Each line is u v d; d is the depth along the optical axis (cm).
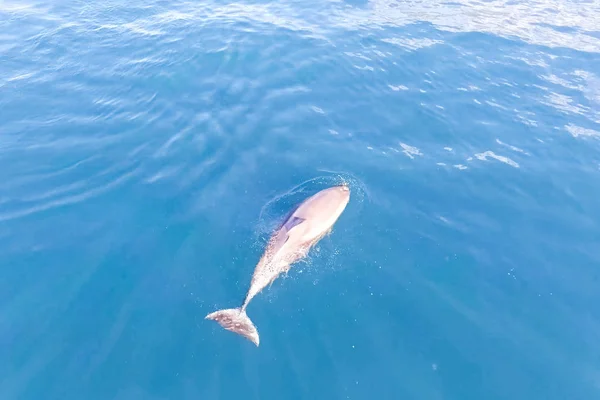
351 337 1090
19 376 1018
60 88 1892
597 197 1457
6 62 2031
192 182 1477
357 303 1154
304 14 2422
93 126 1711
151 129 1694
